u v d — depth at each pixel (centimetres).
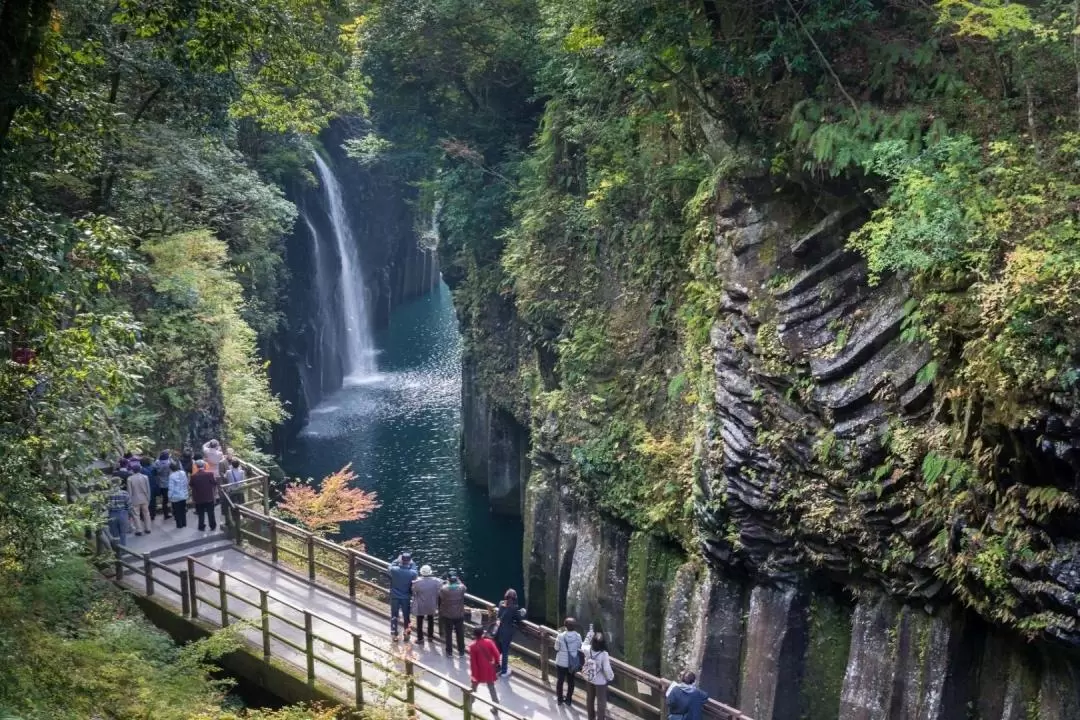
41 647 1268
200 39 1599
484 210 3378
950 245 1298
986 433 1245
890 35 1588
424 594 1658
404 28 3106
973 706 1371
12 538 1205
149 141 2286
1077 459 1125
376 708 1445
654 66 1848
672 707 1332
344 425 4422
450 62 3262
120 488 1931
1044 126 1398
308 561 1948
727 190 1847
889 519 1437
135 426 2158
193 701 1339
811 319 1606
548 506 2614
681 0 1684
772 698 1627
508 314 3369
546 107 2980
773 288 1697
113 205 2269
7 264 1032
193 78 2095
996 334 1233
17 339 1159
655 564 2094
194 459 2262
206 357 2589
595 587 2275
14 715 1062
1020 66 1392
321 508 2473
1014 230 1271
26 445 1152
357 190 5603
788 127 1662
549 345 2766
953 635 1387
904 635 1448
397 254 6756
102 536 1866
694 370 1967
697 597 1892
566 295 2667
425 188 3709
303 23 1892
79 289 1127
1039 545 1196
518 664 1686
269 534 2169
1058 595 1162
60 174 1496
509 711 1369
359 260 5684
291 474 3722
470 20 3095
